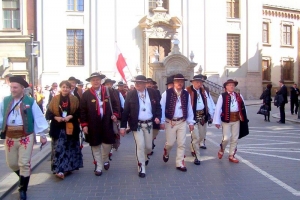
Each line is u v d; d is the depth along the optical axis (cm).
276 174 795
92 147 804
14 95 632
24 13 2795
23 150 632
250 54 3372
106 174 809
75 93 977
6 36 2745
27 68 2745
